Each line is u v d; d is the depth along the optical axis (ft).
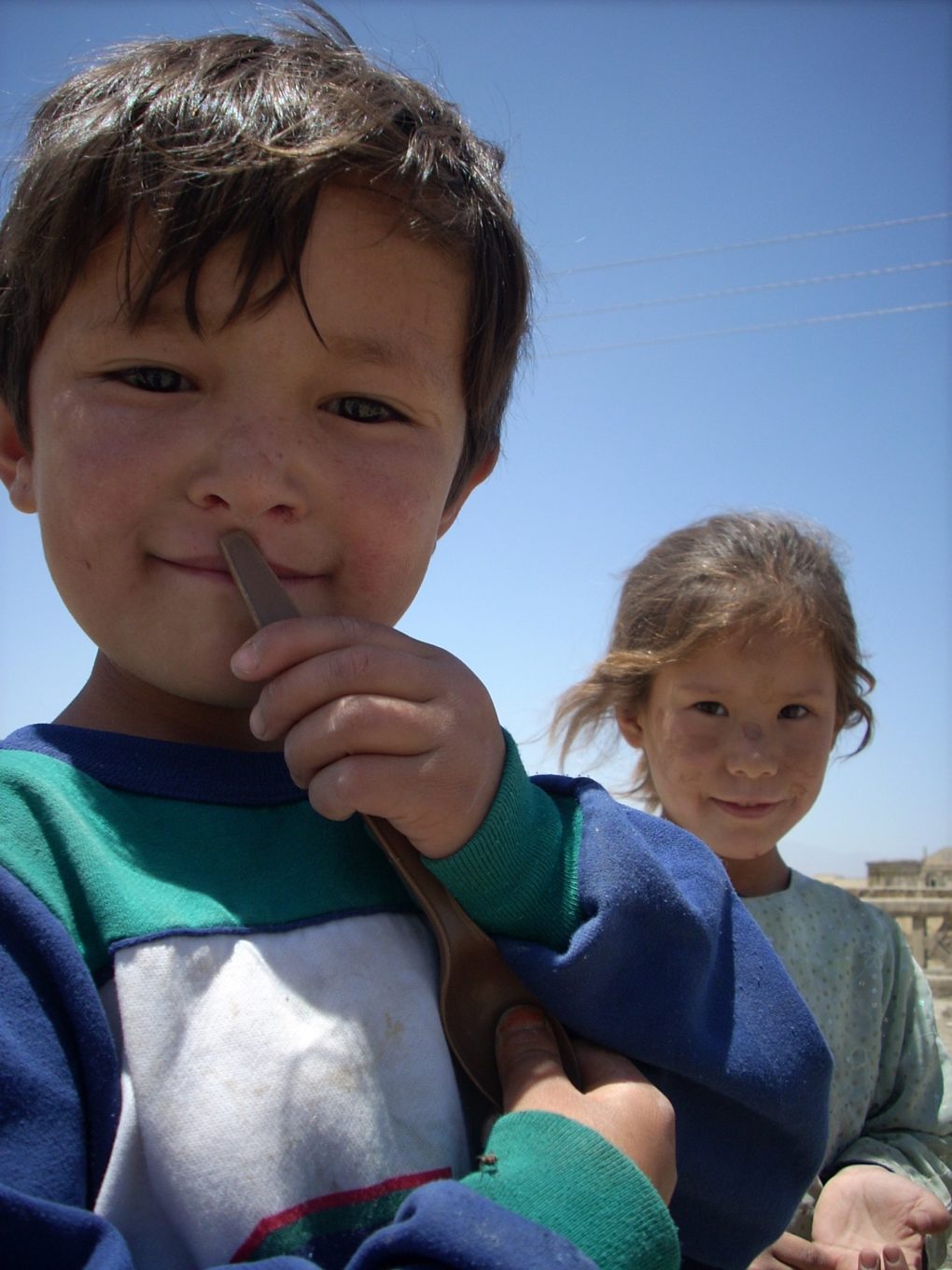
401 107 1.09
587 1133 0.83
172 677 0.97
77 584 0.97
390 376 1.01
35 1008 0.79
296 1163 0.79
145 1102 0.79
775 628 2.39
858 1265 1.73
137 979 0.82
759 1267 1.76
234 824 0.96
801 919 2.35
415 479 1.03
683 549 2.61
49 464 0.99
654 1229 0.78
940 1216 1.87
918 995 2.37
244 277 0.94
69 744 0.97
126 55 1.12
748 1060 1.07
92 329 0.96
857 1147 2.15
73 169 0.98
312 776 0.91
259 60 1.09
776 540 2.60
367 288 0.99
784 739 2.38
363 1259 0.71
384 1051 0.87
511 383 1.27
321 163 0.97
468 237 1.10
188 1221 0.77
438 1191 0.73
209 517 0.95
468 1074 0.95
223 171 0.94
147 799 0.95
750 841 2.36
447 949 0.94
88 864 0.86
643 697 2.60
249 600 0.92
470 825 0.94
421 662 0.94
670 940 1.02
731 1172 1.08
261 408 0.95
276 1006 0.84
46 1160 0.74
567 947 0.98
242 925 0.87
